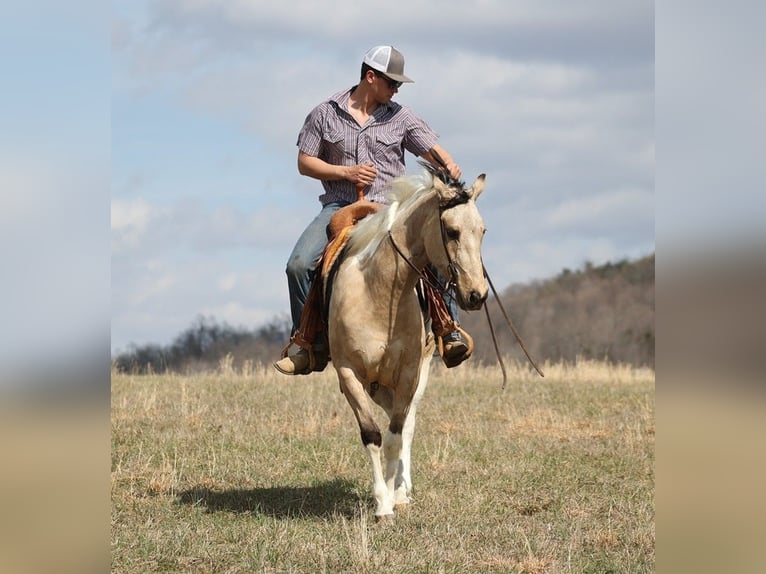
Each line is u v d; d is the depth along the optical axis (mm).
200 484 10852
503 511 9805
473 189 8289
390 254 8570
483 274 8039
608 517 9492
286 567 7527
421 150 10516
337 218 9594
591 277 79062
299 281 9883
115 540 8195
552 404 17547
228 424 14484
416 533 8648
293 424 14688
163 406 16000
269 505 9914
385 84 10266
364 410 8875
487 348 59188
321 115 10320
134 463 11664
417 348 8875
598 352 67000
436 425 15055
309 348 9578
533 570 7617
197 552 7941
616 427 15234
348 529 8680
